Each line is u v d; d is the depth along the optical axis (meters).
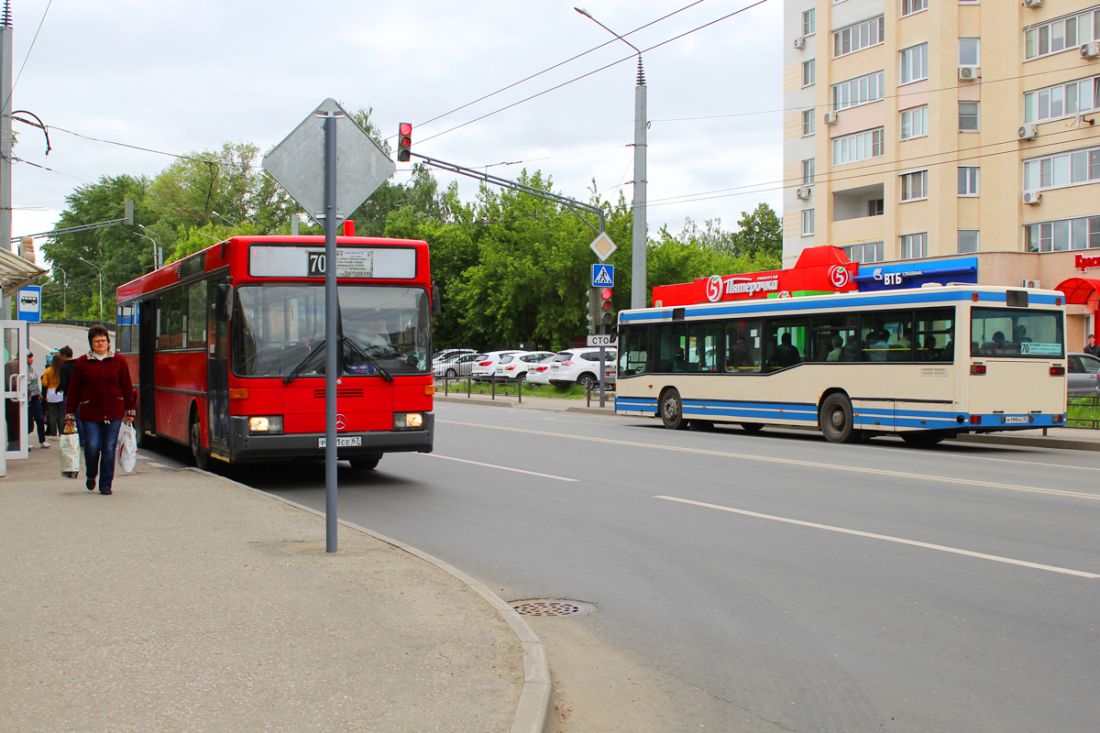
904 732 4.91
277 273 13.09
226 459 13.23
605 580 8.13
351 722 4.59
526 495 12.80
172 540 8.93
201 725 4.51
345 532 9.34
